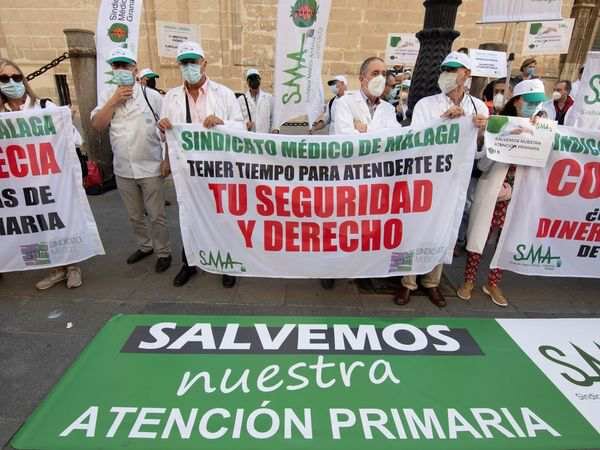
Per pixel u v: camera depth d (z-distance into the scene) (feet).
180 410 6.77
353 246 9.89
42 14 28.37
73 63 18.40
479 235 9.92
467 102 9.48
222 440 6.23
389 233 9.73
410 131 8.91
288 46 10.27
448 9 9.86
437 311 10.03
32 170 9.63
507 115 9.77
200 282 11.18
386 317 9.64
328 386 7.38
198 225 9.95
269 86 29.09
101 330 8.87
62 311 9.67
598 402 7.20
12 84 9.18
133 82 10.23
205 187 9.62
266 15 27.37
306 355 8.20
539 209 9.86
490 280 10.67
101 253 10.78
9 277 11.36
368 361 8.07
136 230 12.26
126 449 6.05
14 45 29.32
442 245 9.78
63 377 7.47
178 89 10.11
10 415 6.71
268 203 9.62
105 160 20.02
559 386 7.57
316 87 10.84
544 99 8.91
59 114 9.54
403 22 28.19
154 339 8.57
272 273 10.27
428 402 7.09
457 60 8.80
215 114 9.97
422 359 8.19
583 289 11.50
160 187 11.30
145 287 10.86
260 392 7.19
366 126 9.81
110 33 14.10
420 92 10.70
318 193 9.47
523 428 6.61
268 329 9.01
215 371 7.68
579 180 9.57
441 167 9.20
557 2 12.01
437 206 9.49
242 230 9.91
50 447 6.08
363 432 6.45
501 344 8.77
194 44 9.36
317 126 20.01
